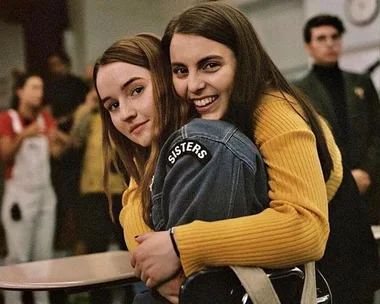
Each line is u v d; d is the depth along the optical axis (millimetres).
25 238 3750
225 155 1073
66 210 3812
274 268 1082
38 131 3713
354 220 1274
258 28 5945
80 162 3715
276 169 1087
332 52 2842
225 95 1148
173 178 1094
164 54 1263
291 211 1050
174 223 1084
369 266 1296
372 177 2797
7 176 3752
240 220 1050
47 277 1458
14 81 3857
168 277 1082
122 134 1386
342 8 4879
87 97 3566
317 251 1064
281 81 1209
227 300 1065
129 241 1242
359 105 2863
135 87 1283
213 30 1121
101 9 6570
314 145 1124
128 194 1378
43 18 6348
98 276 1450
